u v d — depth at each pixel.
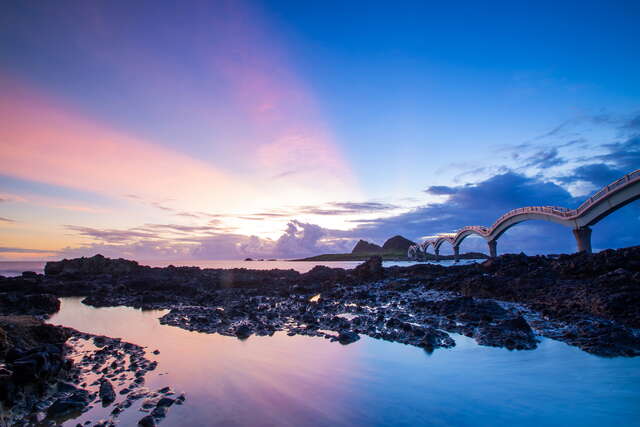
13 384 10.63
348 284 44.69
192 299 36.94
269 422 9.54
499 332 18.20
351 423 9.44
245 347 17.28
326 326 21.83
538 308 23.36
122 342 18.58
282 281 50.06
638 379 12.15
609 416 9.65
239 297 37.41
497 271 34.97
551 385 11.84
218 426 9.34
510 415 9.80
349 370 13.66
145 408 10.53
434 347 16.59
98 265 62.44
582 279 28.28
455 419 9.60
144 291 42.53
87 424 9.64
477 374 13.02
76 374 13.59
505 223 110.44
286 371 13.64
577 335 17.23
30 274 53.81
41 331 16.59
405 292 34.91
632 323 18.22
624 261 28.19
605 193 61.91
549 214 80.94
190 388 12.05
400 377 12.84
